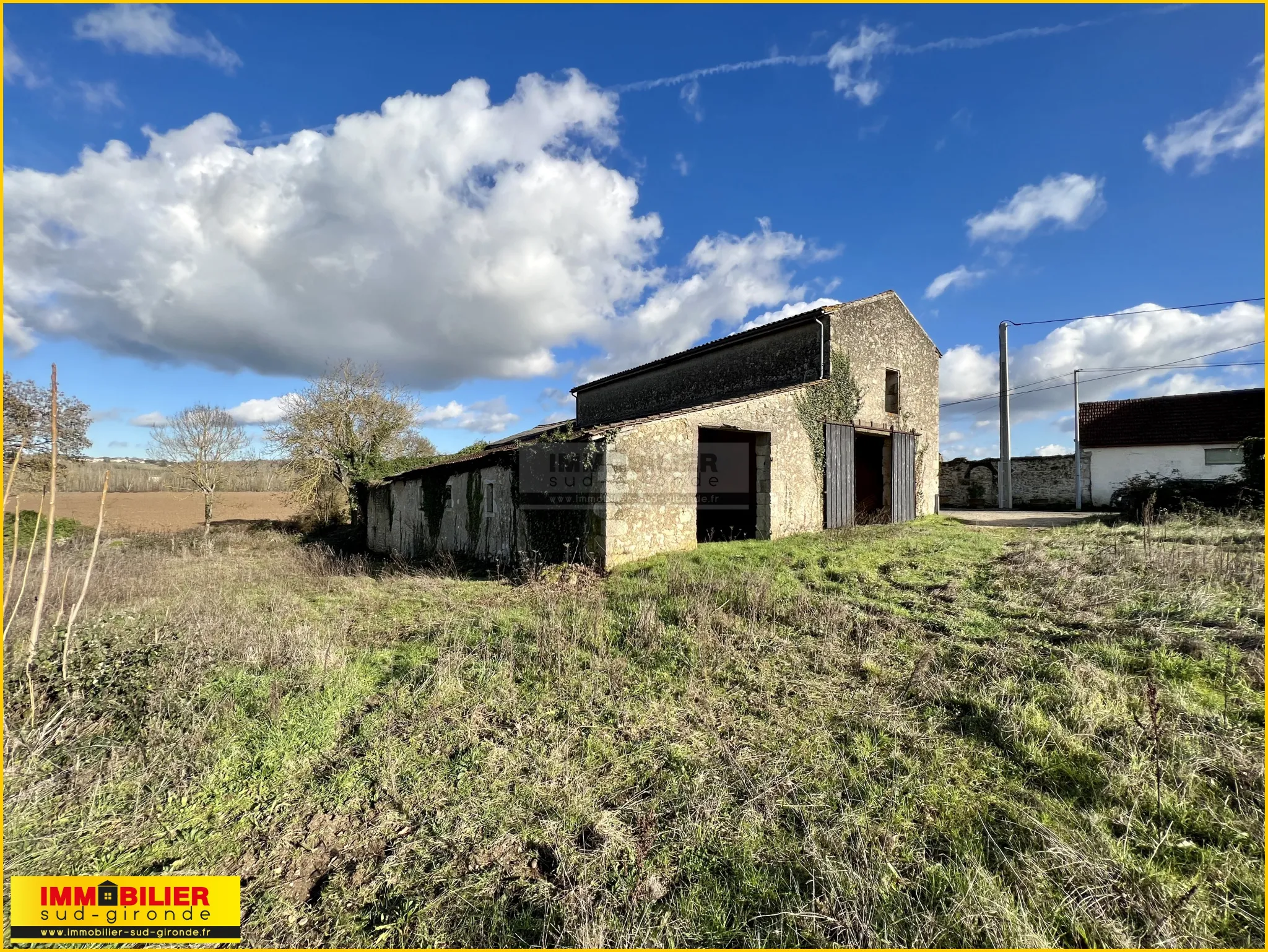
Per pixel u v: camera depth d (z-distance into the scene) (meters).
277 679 4.65
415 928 2.37
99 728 3.88
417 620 6.84
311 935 2.36
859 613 5.79
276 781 3.42
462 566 11.38
